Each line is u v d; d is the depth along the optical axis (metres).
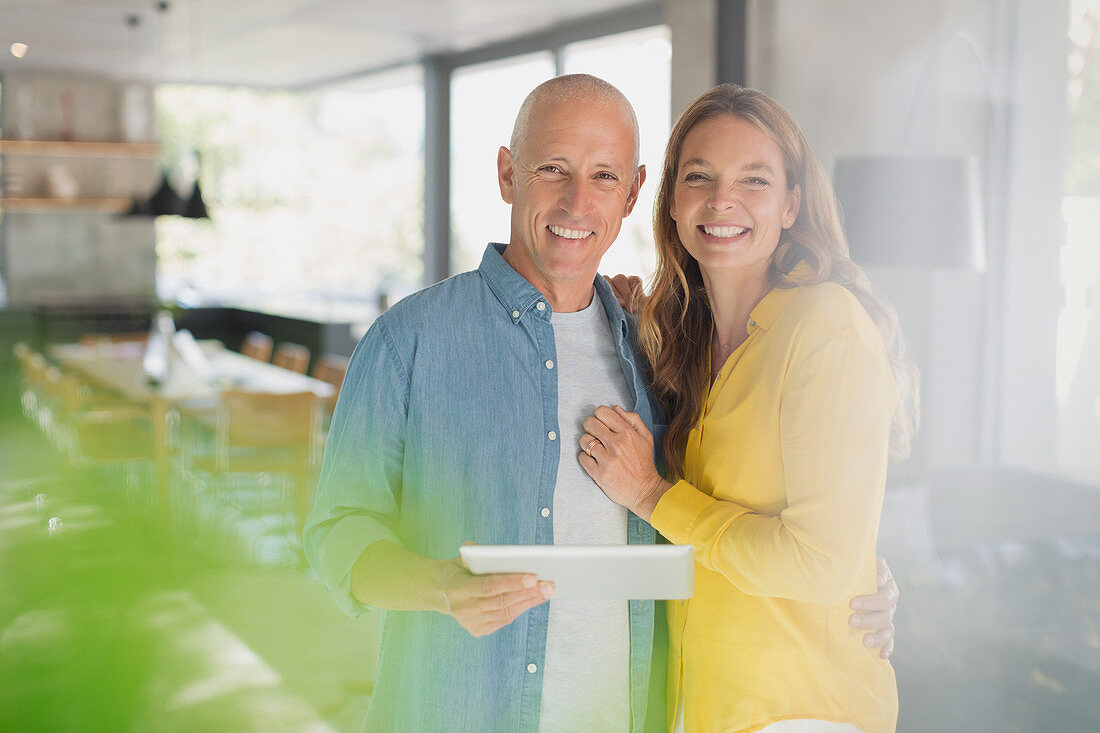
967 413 3.92
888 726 1.50
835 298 1.42
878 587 1.51
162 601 4.30
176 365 5.73
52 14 7.34
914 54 4.17
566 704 1.46
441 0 6.51
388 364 1.47
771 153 1.48
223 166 9.71
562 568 1.19
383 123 9.28
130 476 6.08
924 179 3.30
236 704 3.32
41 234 8.89
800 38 4.71
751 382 1.47
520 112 1.49
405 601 1.29
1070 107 3.62
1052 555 3.27
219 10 7.04
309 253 9.73
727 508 1.43
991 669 2.79
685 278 1.63
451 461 1.47
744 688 1.45
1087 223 3.57
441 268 8.76
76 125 9.03
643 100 6.19
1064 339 3.62
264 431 5.06
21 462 6.44
